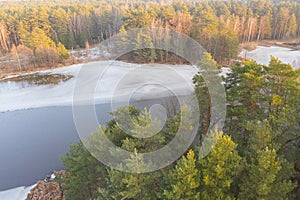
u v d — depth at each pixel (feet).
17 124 82.38
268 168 23.70
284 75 33.99
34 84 114.01
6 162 64.85
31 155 66.74
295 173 29.73
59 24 165.07
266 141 26.84
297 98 34.01
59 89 105.50
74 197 35.50
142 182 24.52
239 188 26.84
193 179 22.95
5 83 117.70
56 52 140.15
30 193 53.72
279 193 24.90
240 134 34.91
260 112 34.99
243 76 34.81
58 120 83.20
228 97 34.45
